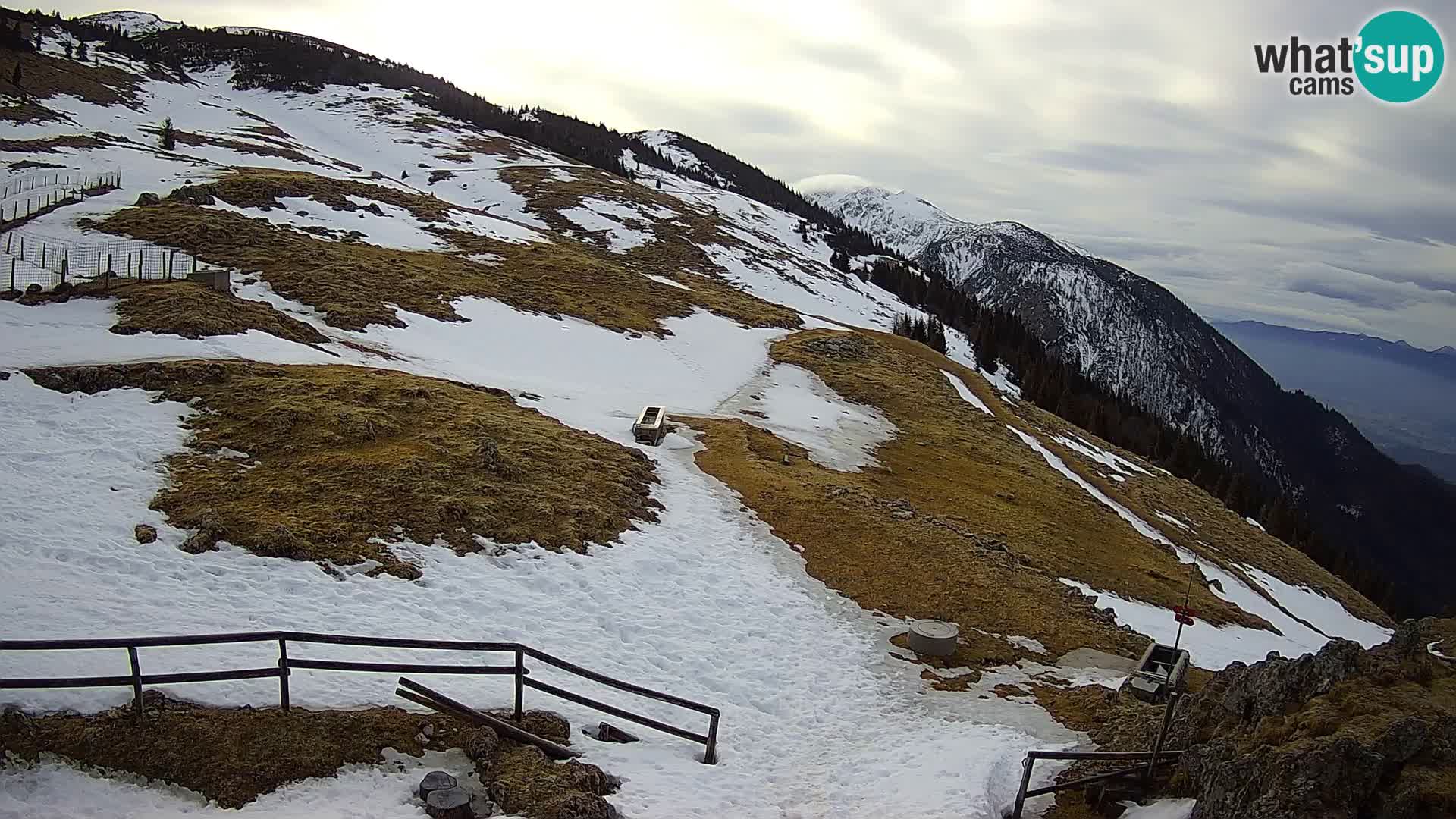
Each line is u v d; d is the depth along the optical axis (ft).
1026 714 66.64
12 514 60.80
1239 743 43.39
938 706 66.74
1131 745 55.77
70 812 34.71
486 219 281.13
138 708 39.22
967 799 47.52
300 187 233.76
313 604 59.36
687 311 235.61
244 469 77.82
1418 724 37.22
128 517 65.00
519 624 64.28
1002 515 141.90
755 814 45.27
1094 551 139.64
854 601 85.40
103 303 114.62
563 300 209.97
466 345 157.79
